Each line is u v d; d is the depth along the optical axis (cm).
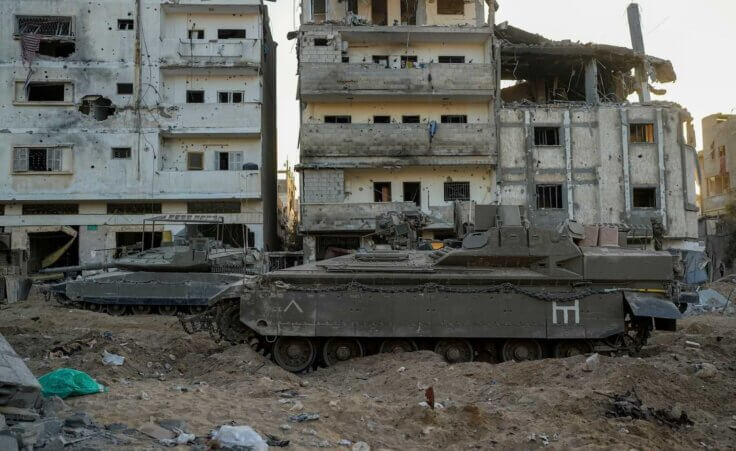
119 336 1312
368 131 3023
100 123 3056
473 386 962
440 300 1204
